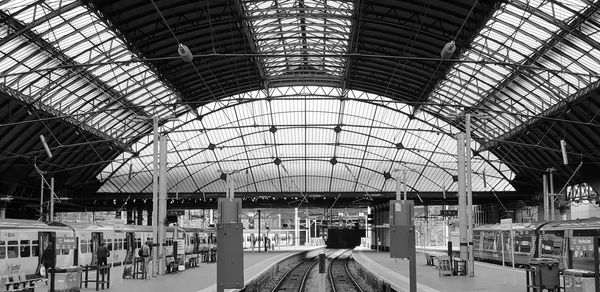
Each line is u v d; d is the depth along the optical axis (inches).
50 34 1568.7
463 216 1416.1
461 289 1075.9
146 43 1781.5
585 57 1587.1
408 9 1656.0
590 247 1462.8
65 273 960.9
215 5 1647.4
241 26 1754.4
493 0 1481.3
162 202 1455.5
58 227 1624.0
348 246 799.7
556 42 1582.2
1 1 1338.6
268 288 1600.6
